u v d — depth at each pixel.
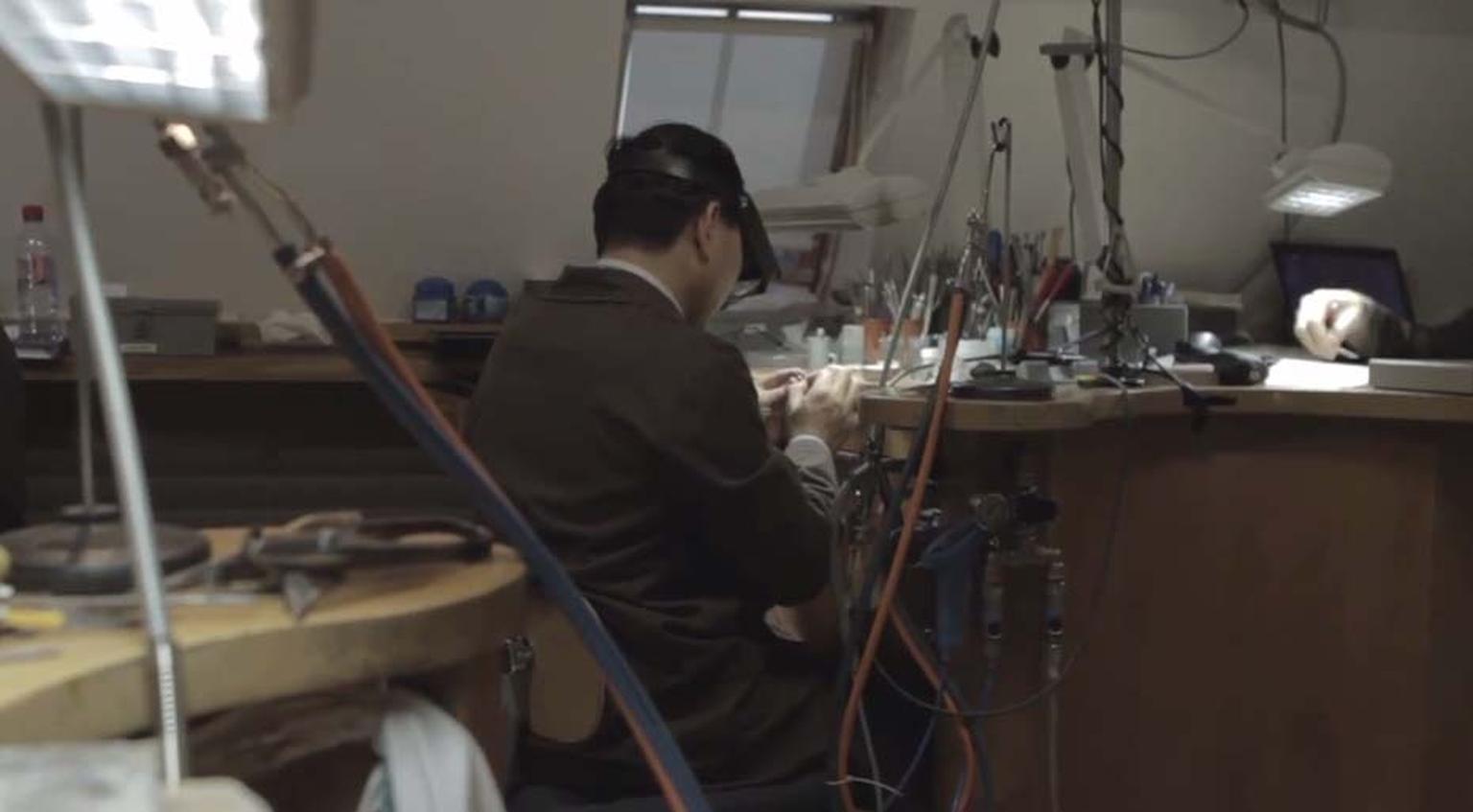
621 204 1.62
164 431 2.61
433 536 0.95
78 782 0.61
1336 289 3.01
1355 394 1.84
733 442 1.46
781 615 1.74
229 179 0.74
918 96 2.70
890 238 2.81
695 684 1.47
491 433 1.56
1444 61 2.95
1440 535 1.91
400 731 0.85
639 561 1.48
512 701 1.30
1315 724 1.94
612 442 1.47
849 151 2.84
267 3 0.61
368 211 2.61
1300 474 1.90
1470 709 1.96
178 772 0.65
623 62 2.67
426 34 2.40
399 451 2.68
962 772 1.65
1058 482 1.70
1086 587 1.76
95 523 0.87
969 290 2.04
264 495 2.56
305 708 0.85
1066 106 2.12
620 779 1.43
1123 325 1.95
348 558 0.87
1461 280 3.33
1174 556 1.86
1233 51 2.84
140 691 0.71
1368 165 2.23
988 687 1.62
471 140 2.56
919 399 1.65
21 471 1.75
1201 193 3.07
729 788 1.46
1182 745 1.89
